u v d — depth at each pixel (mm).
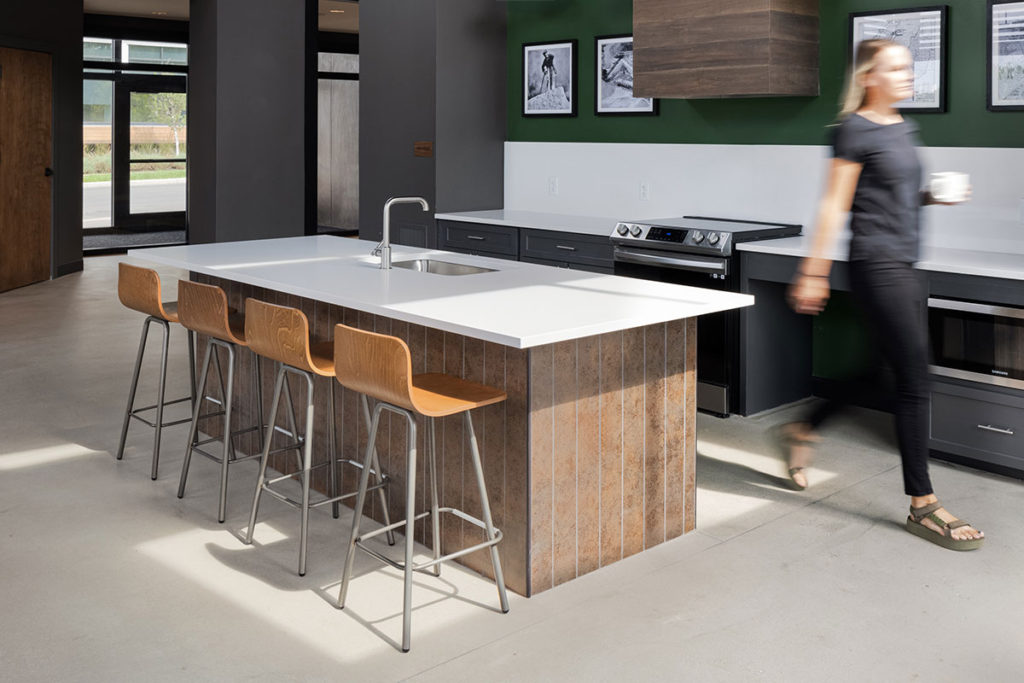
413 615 3096
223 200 8648
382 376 2971
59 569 3391
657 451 3584
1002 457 4266
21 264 9352
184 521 3840
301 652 2859
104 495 4102
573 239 6062
